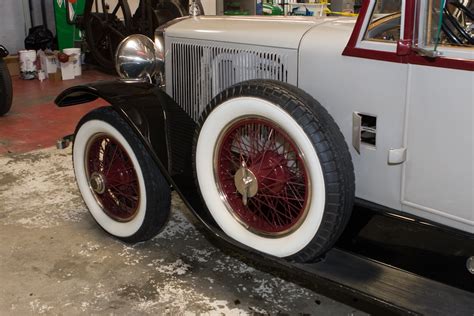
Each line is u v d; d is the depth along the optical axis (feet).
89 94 8.71
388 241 6.09
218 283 7.74
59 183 11.49
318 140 5.66
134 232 8.45
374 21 5.81
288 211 6.45
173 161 7.43
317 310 7.13
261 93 5.98
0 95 16.39
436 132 5.43
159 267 8.15
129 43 8.55
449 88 5.20
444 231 5.59
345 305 7.23
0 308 7.08
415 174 5.74
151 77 8.93
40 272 7.97
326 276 5.88
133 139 7.77
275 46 6.88
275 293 7.51
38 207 10.25
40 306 7.14
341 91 6.20
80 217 9.87
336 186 5.66
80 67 23.71
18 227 9.40
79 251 8.60
